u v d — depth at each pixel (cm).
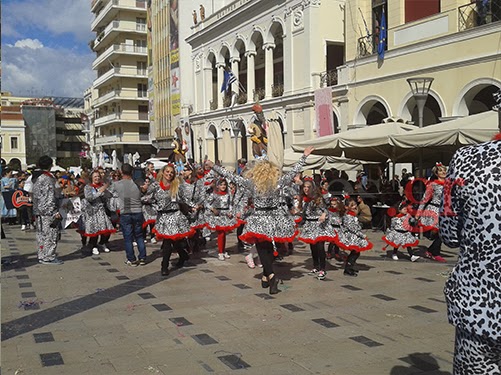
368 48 2156
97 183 1027
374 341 504
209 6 4012
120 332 538
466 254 241
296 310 618
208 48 3631
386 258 983
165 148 4812
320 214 782
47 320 584
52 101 7831
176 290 730
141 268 904
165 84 4834
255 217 696
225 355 468
